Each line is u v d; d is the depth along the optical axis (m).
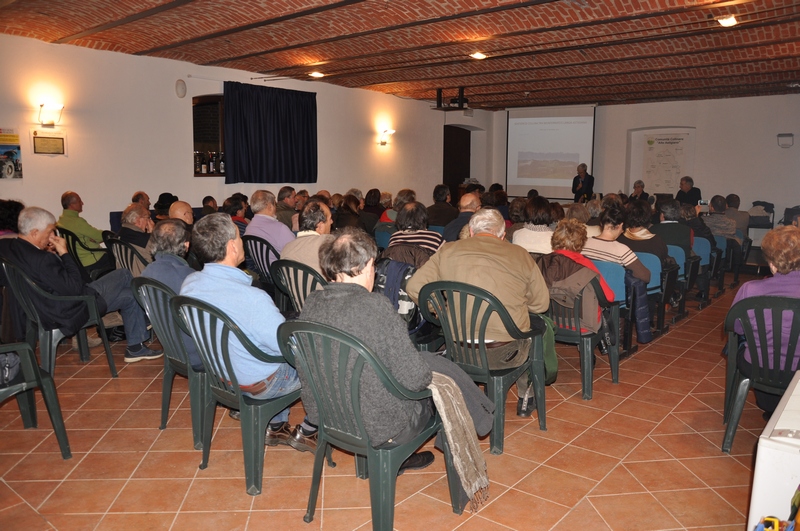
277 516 2.15
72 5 5.24
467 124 12.47
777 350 2.34
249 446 2.25
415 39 6.44
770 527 1.23
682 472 2.46
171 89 7.57
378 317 1.83
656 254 4.30
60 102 6.61
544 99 10.92
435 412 2.11
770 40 6.02
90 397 3.25
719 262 6.02
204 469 2.48
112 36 6.36
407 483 2.40
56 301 3.22
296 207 6.57
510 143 12.70
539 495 2.29
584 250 3.71
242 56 7.36
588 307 3.12
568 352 4.16
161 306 2.62
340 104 9.82
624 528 2.07
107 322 3.86
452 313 2.55
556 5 5.15
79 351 3.88
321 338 1.84
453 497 2.15
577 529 2.07
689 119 10.70
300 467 2.52
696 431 2.85
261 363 2.20
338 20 5.79
